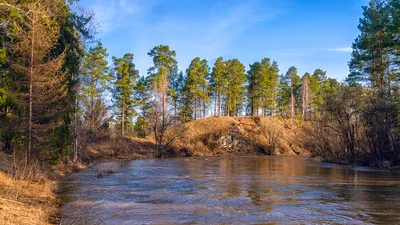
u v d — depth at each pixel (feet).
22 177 46.34
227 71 226.79
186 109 231.50
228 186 57.67
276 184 60.13
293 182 63.05
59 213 35.94
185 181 65.00
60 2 66.23
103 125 164.96
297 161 129.90
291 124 226.58
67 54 73.61
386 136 101.55
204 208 38.83
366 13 122.52
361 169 92.53
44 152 62.80
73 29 82.48
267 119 217.77
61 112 65.67
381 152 102.17
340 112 112.57
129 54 202.28
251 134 201.57
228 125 206.39
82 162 108.27
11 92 54.60
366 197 46.42
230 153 184.96
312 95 246.27
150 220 32.99
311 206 40.09
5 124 55.42
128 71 199.93
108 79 169.58
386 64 113.50
